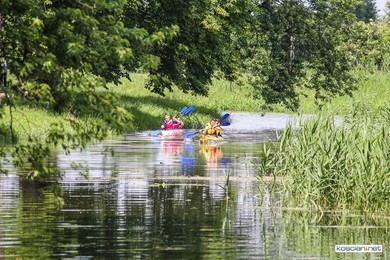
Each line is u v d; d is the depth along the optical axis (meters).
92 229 25.16
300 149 31.09
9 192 33.09
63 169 42.03
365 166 29.86
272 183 35.69
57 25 21.66
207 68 86.56
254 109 115.94
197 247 22.77
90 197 32.06
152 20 79.25
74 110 21.84
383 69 144.00
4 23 22.22
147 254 21.73
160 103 98.31
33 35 21.34
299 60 93.81
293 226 26.59
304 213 29.34
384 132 30.44
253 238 24.34
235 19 86.31
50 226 25.64
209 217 27.86
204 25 79.94
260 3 91.62
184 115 89.19
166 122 73.62
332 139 30.72
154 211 28.81
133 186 35.56
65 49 21.56
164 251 22.12
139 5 76.81
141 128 79.88
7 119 57.94
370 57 135.62
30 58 21.22
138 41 22.34
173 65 82.31
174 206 30.06
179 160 48.62
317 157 30.64
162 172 41.50
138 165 44.97
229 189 34.94
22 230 24.88
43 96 20.95
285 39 93.44
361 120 32.81
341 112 35.62
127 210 28.97
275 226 26.52
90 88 21.59
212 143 65.31
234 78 89.19
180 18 79.19
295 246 23.30
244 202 31.45
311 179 30.53
